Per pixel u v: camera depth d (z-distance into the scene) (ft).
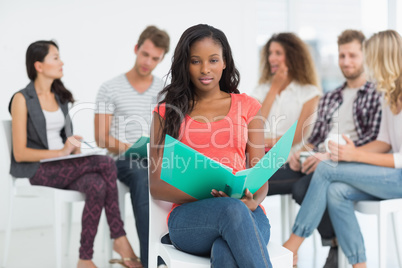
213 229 6.66
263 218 7.29
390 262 12.59
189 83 7.75
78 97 18.04
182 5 19.36
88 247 11.37
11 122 12.32
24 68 17.17
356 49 12.69
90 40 18.12
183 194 7.25
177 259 6.86
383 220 9.79
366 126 12.38
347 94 13.02
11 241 15.40
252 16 20.36
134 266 11.54
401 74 10.44
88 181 11.43
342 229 10.25
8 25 16.93
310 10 21.48
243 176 6.55
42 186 11.59
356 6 21.91
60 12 17.62
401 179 9.91
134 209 11.62
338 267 11.19
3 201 16.90
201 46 7.42
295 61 13.80
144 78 14.10
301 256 13.32
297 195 11.45
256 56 20.51
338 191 10.21
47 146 12.42
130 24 18.67
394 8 16.10
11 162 12.19
